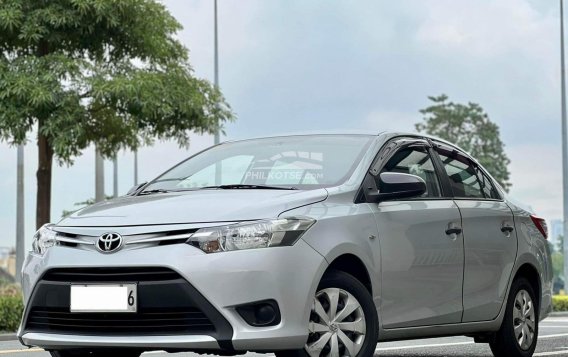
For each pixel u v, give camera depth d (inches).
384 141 344.8
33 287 296.0
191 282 277.0
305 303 287.0
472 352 460.4
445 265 344.2
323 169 326.6
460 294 352.2
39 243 303.3
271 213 289.3
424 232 336.2
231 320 277.7
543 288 406.3
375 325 309.4
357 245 305.7
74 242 291.0
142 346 281.9
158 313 280.5
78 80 941.2
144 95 960.3
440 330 343.6
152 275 281.4
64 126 936.3
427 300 336.2
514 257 383.9
